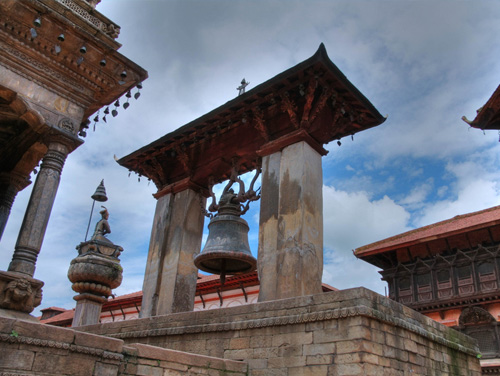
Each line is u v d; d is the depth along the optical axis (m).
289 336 9.89
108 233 18.14
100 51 10.73
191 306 15.27
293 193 13.32
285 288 12.18
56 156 9.87
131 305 37.91
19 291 8.27
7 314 8.02
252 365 10.17
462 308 38.94
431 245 41.78
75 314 16.48
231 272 13.97
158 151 17.58
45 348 6.84
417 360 10.45
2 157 12.61
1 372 6.29
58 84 10.49
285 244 12.79
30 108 9.84
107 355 7.53
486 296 37.03
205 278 37.03
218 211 14.07
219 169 16.39
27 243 8.86
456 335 13.39
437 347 11.82
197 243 16.22
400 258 44.06
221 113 15.50
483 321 37.22
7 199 12.40
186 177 16.92
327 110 14.59
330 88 14.05
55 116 10.23
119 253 17.56
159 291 15.52
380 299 9.74
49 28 10.00
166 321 12.42
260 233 13.65
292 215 13.04
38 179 9.57
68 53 10.44
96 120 11.66
